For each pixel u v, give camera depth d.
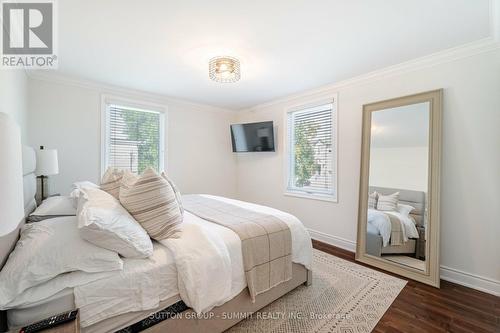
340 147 2.97
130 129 3.36
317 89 3.20
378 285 2.05
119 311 1.06
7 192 0.58
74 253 1.03
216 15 1.61
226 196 4.49
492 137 1.92
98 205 1.23
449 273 2.12
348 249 2.88
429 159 2.17
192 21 1.68
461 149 2.07
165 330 1.19
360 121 2.78
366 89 2.72
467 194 2.04
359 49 2.11
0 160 0.56
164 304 1.19
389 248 2.39
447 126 2.14
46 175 2.24
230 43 2.00
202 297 1.21
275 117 3.88
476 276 1.99
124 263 1.14
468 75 2.03
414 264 2.21
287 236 1.80
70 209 1.75
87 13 1.58
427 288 2.01
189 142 3.96
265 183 4.07
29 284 0.93
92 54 2.19
